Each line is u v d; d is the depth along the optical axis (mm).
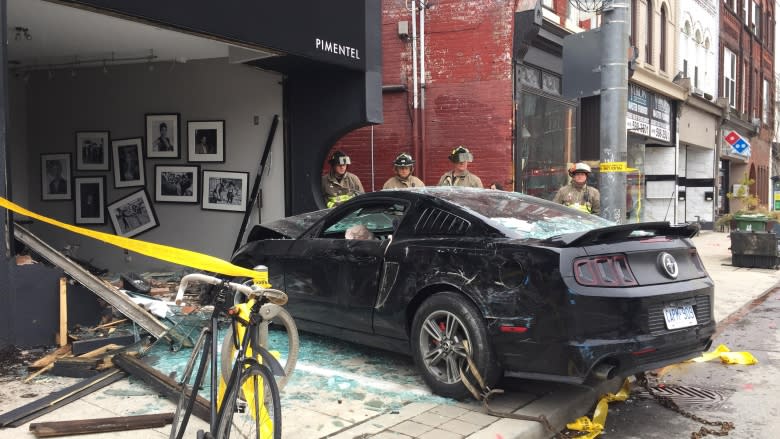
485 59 11930
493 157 11961
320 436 3947
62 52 9586
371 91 9344
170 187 10586
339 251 5508
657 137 19484
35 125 11336
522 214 4988
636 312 4156
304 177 9789
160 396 4570
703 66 23297
